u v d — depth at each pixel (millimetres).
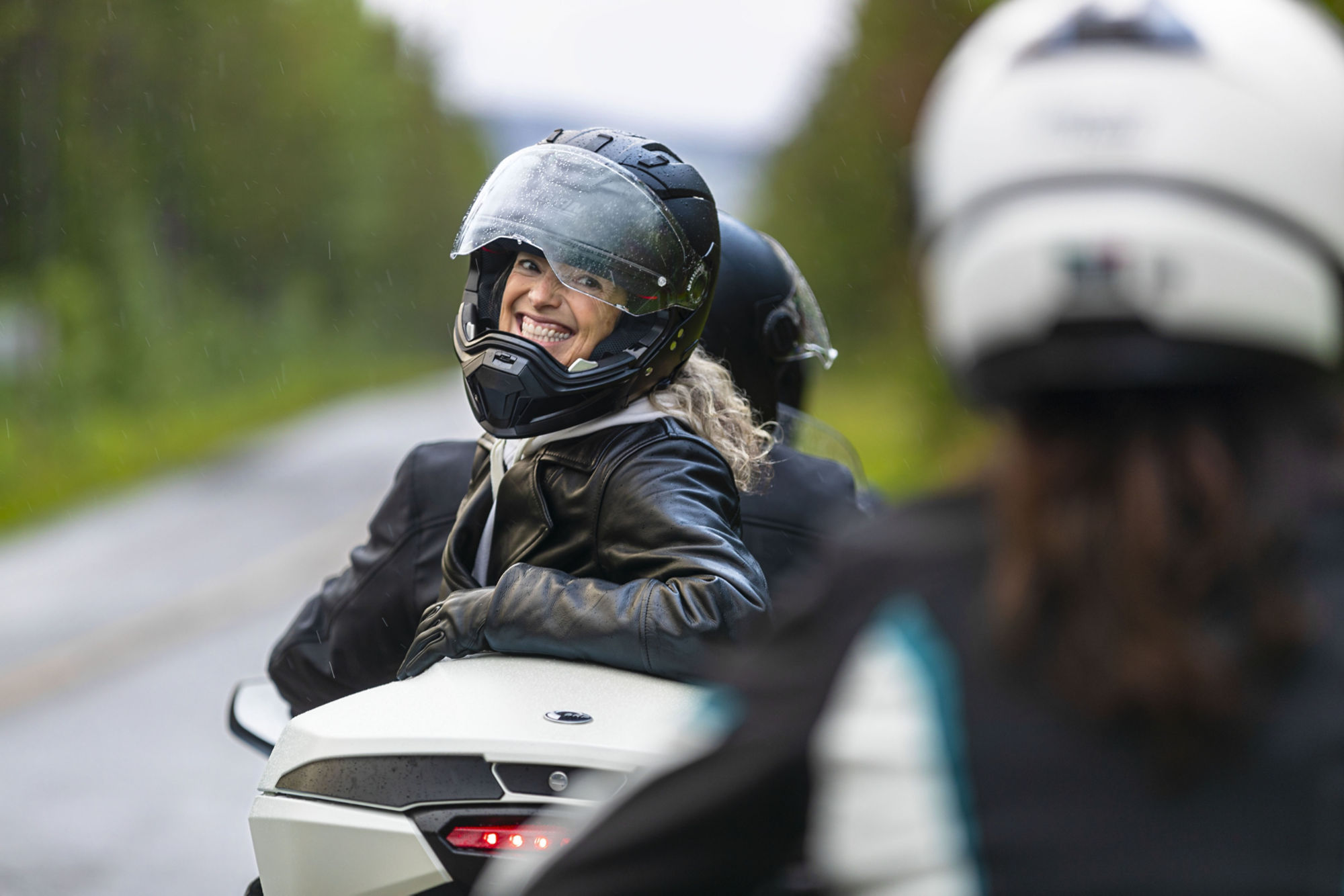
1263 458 3680
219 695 27625
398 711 7438
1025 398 3822
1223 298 3664
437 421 107000
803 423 12789
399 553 9633
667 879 3895
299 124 154125
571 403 8320
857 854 3670
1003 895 3482
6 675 29547
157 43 112250
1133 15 3889
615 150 8781
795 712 3803
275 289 156000
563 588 7848
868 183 117188
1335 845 3387
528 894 4070
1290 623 3445
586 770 7008
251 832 7535
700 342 11242
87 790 21281
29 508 60750
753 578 7895
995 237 3840
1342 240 3814
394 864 7109
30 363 83875
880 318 101938
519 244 8836
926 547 3836
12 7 87000
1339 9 26031
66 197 94688
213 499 61844
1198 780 3436
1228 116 3740
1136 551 3521
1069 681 3514
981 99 3977
